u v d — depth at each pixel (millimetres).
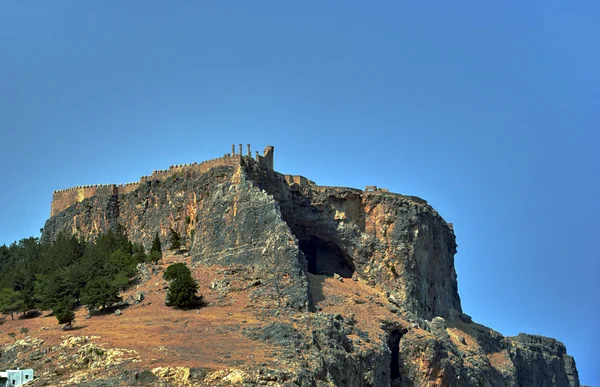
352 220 168375
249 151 158375
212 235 146125
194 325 113750
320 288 143000
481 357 160125
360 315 135500
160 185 167750
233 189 148500
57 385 90812
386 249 165625
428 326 146500
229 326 112938
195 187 157750
